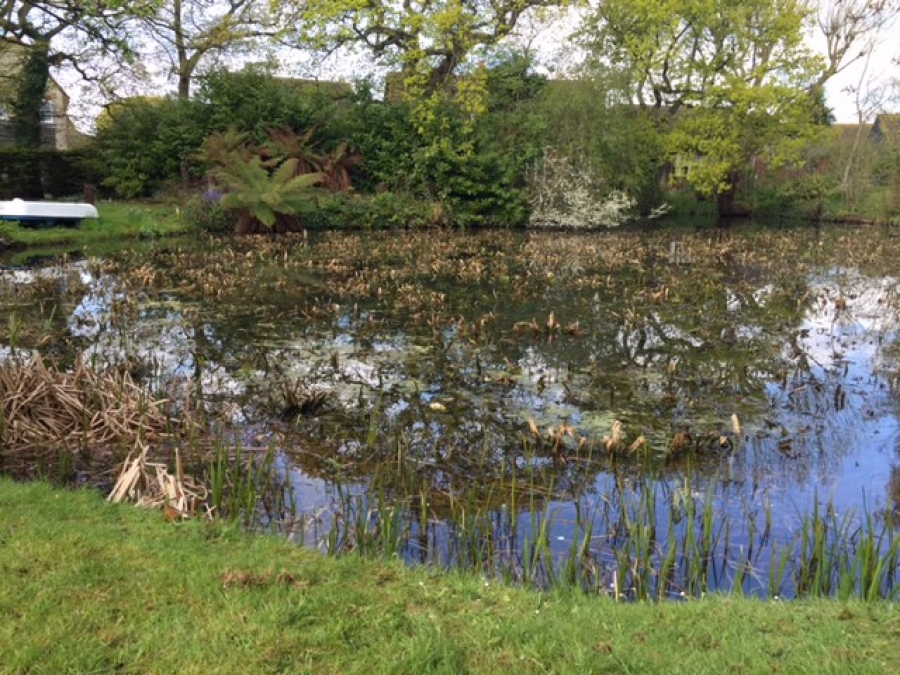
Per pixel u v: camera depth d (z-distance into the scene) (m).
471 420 6.28
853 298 12.14
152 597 3.04
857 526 4.46
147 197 25.56
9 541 3.50
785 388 7.23
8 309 10.16
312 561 3.58
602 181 25.73
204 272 13.59
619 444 5.73
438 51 26.11
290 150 23.83
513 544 4.18
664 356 8.38
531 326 9.46
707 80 28.28
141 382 7.03
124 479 4.44
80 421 5.76
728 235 22.95
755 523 4.51
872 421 6.35
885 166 29.53
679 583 3.82
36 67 25.22
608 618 3.12
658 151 28.50
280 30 27.92
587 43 28.25
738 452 5.67
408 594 3.27
